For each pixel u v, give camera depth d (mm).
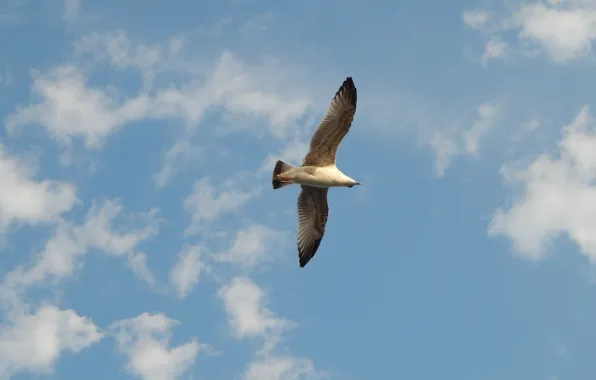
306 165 31625
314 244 34938
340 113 31047
